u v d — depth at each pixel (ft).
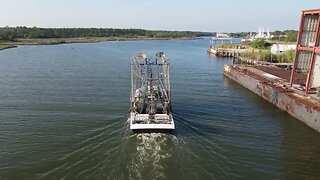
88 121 120.37
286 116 133.49
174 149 89.81
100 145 93.97
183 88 191.93
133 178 73.87
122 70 263.90
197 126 115.96
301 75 193.57
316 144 102.78
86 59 353.72
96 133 105.60
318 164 88.33
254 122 124.36
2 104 147.64
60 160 85.15
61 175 77.10
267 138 106.83
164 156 84.94
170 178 74.43
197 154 87.86
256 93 176.45
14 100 155.74
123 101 153.99
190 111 138.62
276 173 81.97
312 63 133.08
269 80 176.55
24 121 121.49
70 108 140.36
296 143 103.35
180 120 123.34
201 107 146.20
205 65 312.09
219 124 120.16
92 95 167.53
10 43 603.26
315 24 136.15
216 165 82.43
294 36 520.83
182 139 98.94
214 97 168.14
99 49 520.01
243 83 201.26
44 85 195.52
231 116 132.26
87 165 81.30
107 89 183.83
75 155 87.66
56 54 413.80
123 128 109.70
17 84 198.49
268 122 124.67
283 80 171.53
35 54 408.05
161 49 542.98
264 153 94.12
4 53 416.26
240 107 147.74
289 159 90.68
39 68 274.16
